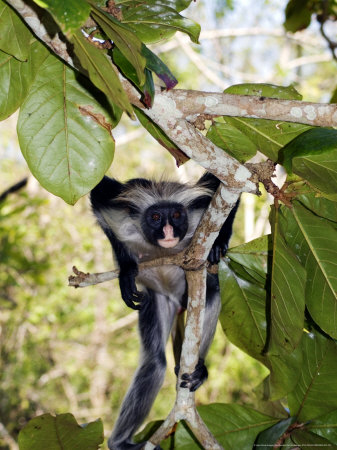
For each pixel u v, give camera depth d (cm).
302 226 136
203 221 137
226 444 144
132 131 407
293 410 143
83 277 145
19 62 126
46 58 127
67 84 128
